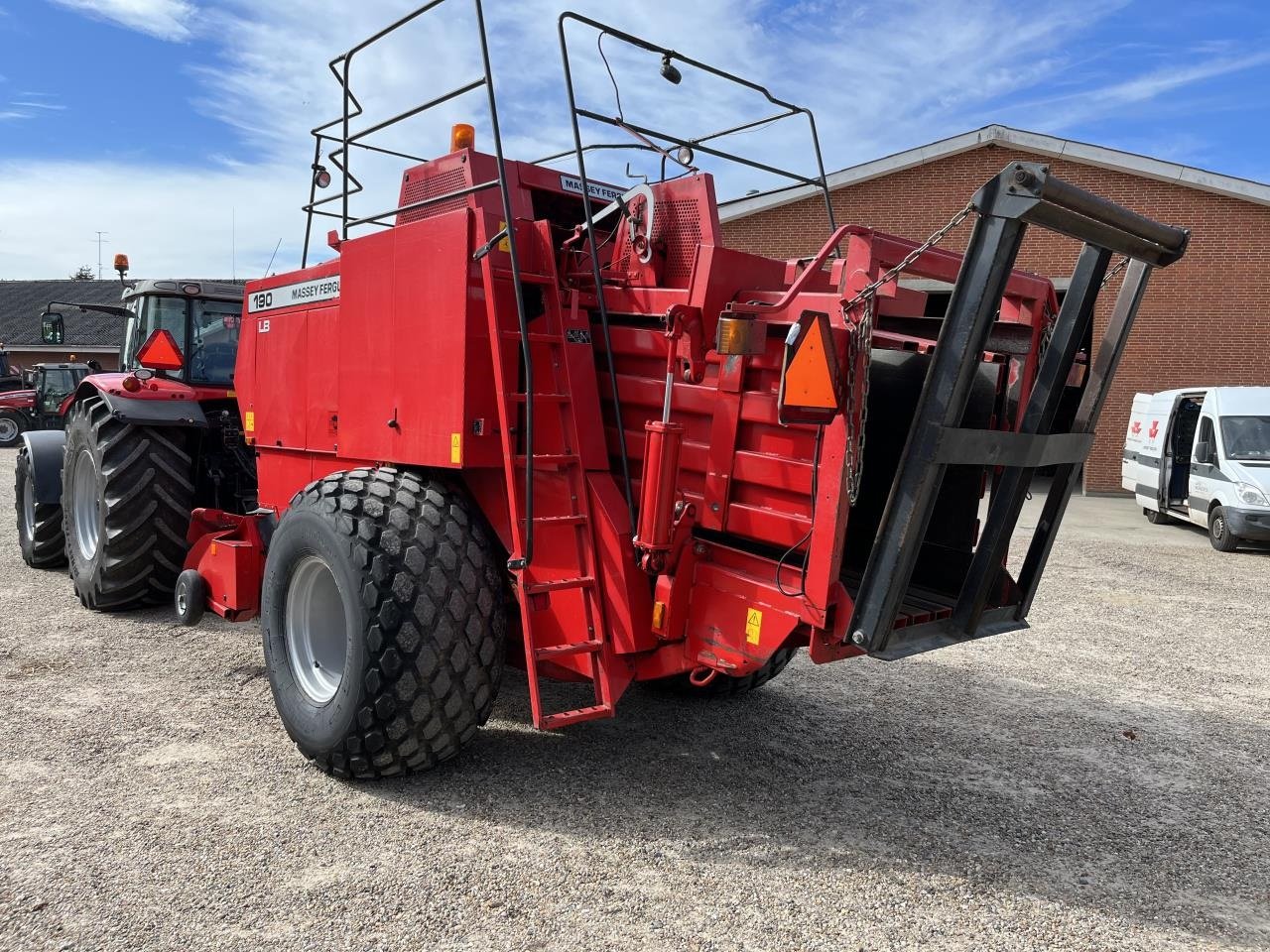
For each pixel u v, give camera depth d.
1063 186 2.57
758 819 3.41
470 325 3.41
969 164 16.59
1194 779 4.00
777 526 3.06
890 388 3.59
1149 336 16.75
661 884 2.90
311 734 3.57
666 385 3.17
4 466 16.38
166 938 2.52
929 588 3.79
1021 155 16.34
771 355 3.07
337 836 3.12
